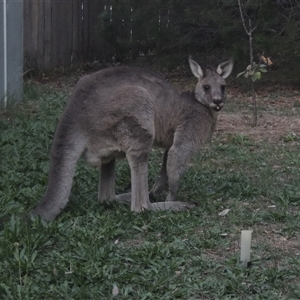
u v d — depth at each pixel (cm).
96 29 2005
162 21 1830
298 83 1777
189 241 695
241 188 895
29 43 1878
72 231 707
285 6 1734
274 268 617
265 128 1298
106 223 736
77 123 767
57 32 1961
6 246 649
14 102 1333
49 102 1406
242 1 1662
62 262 630
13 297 564
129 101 774
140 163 786
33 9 1880
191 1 1798
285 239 715
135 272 617
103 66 2047
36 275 609
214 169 1014
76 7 2014
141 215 772
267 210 809
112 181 838
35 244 662
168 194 859
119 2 1939
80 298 564
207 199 864
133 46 1984
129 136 775
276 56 1727
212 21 1748
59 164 750
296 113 1435
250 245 641
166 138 853
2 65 1346
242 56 1686
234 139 1189
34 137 1112
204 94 849
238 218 774
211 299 574
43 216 727
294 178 965
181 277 612
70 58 2020
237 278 601
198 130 853
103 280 598
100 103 776
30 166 967
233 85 1767
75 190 877
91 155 781
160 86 827
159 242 689
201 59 1862
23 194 841
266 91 1705
